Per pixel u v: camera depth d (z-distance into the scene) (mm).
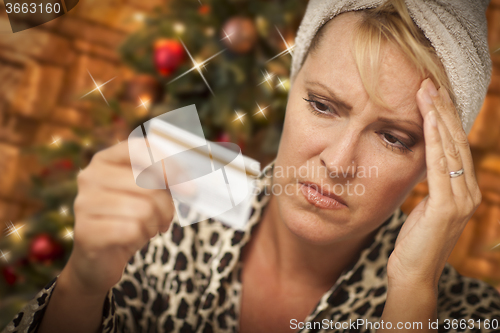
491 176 1813
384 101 526
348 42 540
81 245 492
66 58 1903
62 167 1276
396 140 564
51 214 1197
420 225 601
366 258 702
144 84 1256
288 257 707
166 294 743
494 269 1777
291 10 1188
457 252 1825
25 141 1836
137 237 493
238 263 734
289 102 622
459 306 707
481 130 1808
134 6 1940
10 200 1753
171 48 1175
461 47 556
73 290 534
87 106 1866
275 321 708
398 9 532
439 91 573
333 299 685
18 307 1092
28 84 1869
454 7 552
